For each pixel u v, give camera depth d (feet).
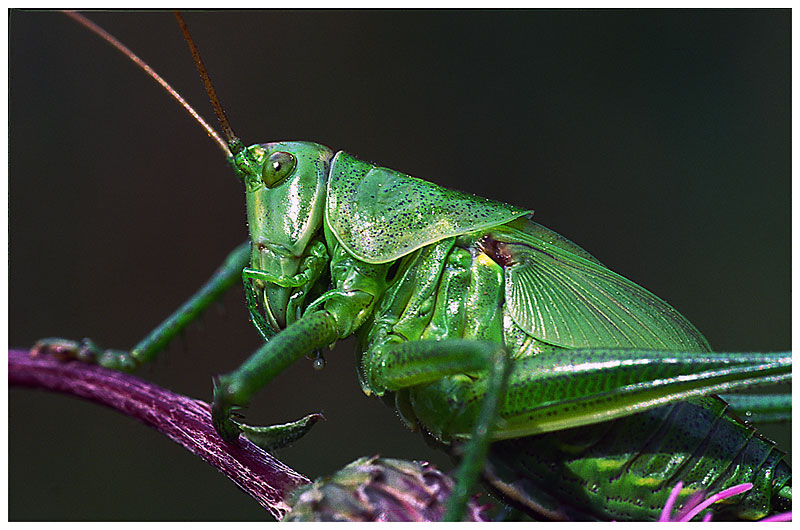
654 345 0.33
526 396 0.33
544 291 0.33
